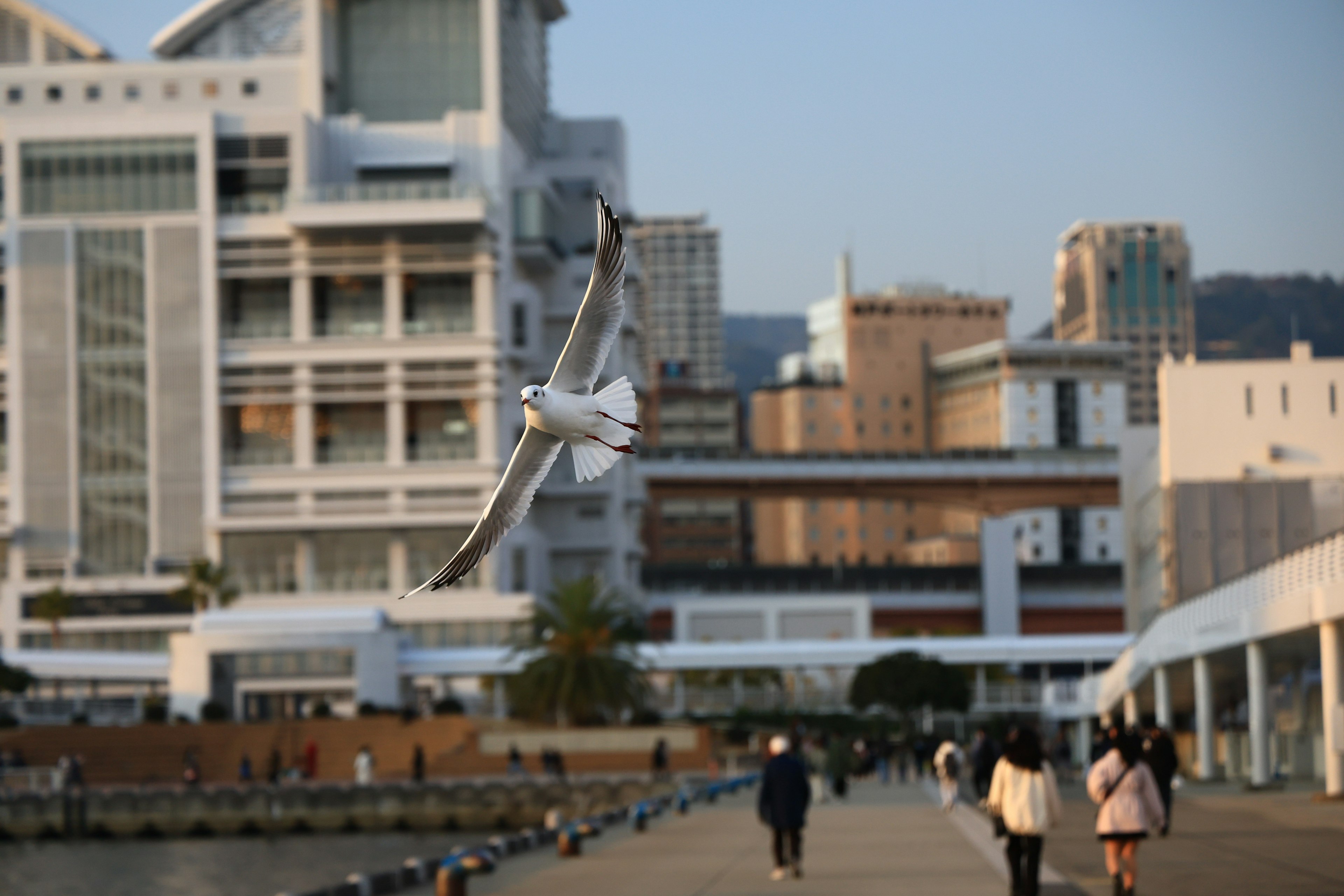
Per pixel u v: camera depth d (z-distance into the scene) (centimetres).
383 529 12925
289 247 12788
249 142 12800
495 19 13538
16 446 12862
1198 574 8388
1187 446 8738
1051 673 17088
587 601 9806
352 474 12812
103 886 5409
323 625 11419
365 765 8088
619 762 9650
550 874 3031
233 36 13888
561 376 1079
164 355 12788
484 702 11644
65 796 7481
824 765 5728
